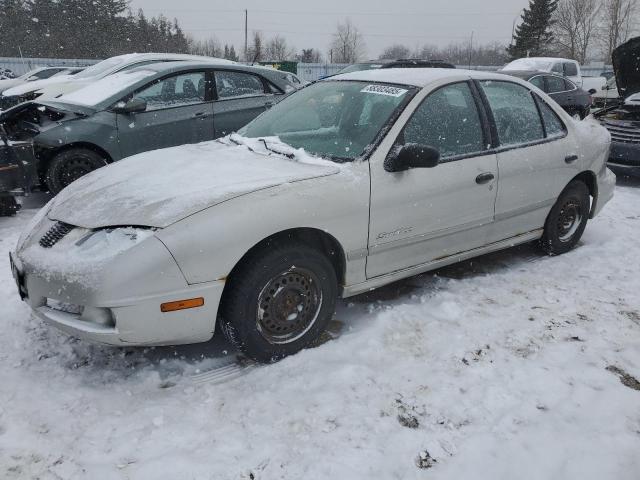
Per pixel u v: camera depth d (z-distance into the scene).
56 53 52.50
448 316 3.42
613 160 7.47
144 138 6.17
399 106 3.36
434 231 3.46
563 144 4.23
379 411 2.53
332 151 3.29
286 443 2.32
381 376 2.79
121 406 2.57
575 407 2.58
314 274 2.95
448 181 3.41
